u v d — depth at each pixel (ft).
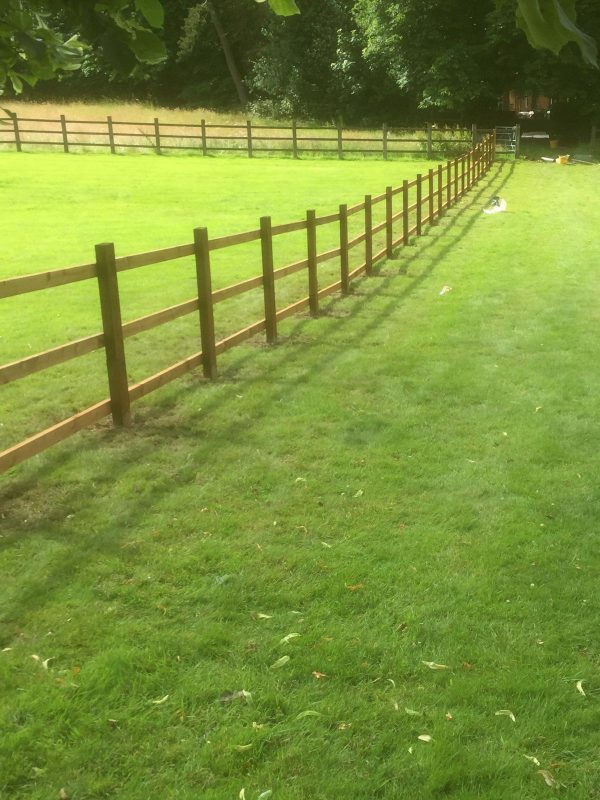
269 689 9.32
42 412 18.95
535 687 9.32
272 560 12.34
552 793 7.84
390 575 11.87
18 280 14.24
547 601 11.18
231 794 7.80
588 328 26.40
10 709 8.97
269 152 100.12
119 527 13.39
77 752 8.36
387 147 102.17
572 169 87.45
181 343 24.97
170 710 9.00
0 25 6.72
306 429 17.87
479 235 45.75
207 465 15.93
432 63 109.91
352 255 39.32
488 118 127.24
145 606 11.11
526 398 19.79
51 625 10.62
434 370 22.11
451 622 10.68
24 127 114.73
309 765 8.20
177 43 156.25
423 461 16.10
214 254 38.32
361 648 10.12
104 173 75.41
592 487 14.84
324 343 24.95
